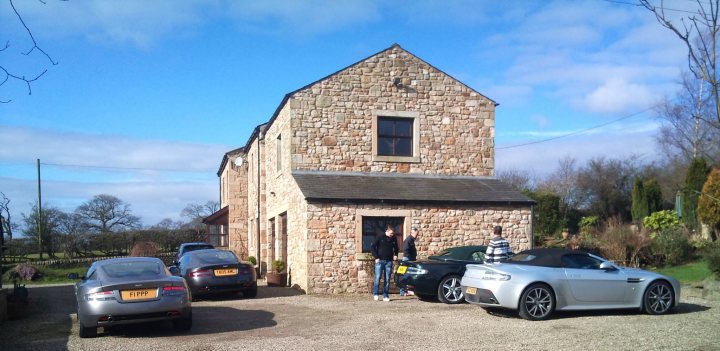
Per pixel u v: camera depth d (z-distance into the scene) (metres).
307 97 18.08
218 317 11.08
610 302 10.55
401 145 18.81
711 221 19.64
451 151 19.03
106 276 9.32
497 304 10.23
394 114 18.61
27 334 9.81
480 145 19.28
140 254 29.02
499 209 17.66
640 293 10.73
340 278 16.11
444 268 13.23
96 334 9.25
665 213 21.59
